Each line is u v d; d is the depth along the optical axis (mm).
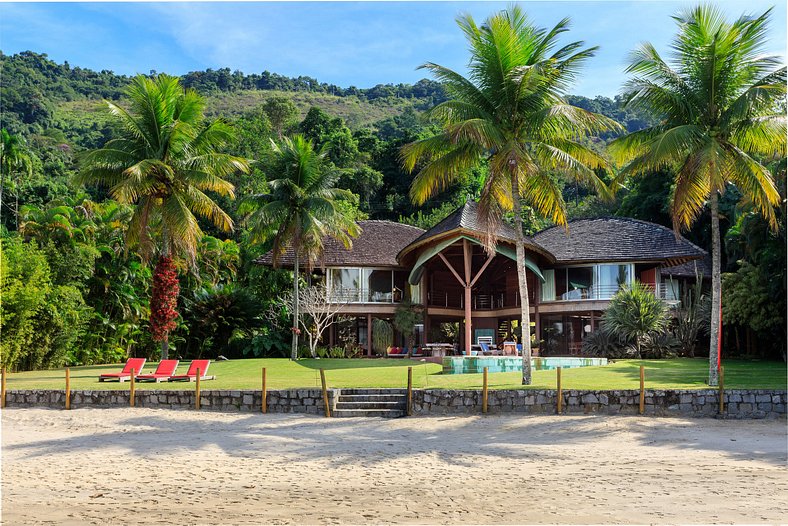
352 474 15836
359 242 47281
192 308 46844
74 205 46250
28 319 35531
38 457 17484
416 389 23781
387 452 18156
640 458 17406
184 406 24344
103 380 28266
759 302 34656
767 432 20609
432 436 20234
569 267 43375
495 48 24641
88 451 18219
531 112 25219
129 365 28703
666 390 23047
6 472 15828
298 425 21828
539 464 16828
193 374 27891
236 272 54312
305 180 39938
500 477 15539
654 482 14969
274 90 198750
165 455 17766
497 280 46312
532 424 21641
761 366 32500
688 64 24953
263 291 50656
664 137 23109
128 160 31734
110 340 43969
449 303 46375
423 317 44062
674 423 21703
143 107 31562
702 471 15961
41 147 86562
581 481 15125
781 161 32000
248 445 18969
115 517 12305
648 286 41062
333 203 41156
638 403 23016
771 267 34531
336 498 13727
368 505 13195
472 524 11977
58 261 39219
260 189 63594
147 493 14055
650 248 42125
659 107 25266
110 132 101188
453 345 42469
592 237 44469
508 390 23406
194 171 31578
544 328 45469
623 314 37719
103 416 23031
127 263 44375
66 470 16094
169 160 32281
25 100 110125
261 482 15062
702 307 39125
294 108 101062
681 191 24594
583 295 42781
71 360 40469
